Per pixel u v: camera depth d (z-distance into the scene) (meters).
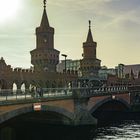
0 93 44.66
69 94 57.53
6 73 73.38
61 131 57.06
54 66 105.75
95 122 60.81
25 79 79.38
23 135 54.91
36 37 106.31
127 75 153.38
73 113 57.72
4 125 52.72
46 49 103.25
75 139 50.69
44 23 105.25
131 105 93.56
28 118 56.00
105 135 54.91
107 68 178.62
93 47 127.12
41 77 85.62
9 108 42.38
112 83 133.38
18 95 46.38
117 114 92.00
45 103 49.56
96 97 70.88
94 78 120.31
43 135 54.53
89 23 129.62
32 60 105.94
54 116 57.06
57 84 93.31
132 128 64.44
